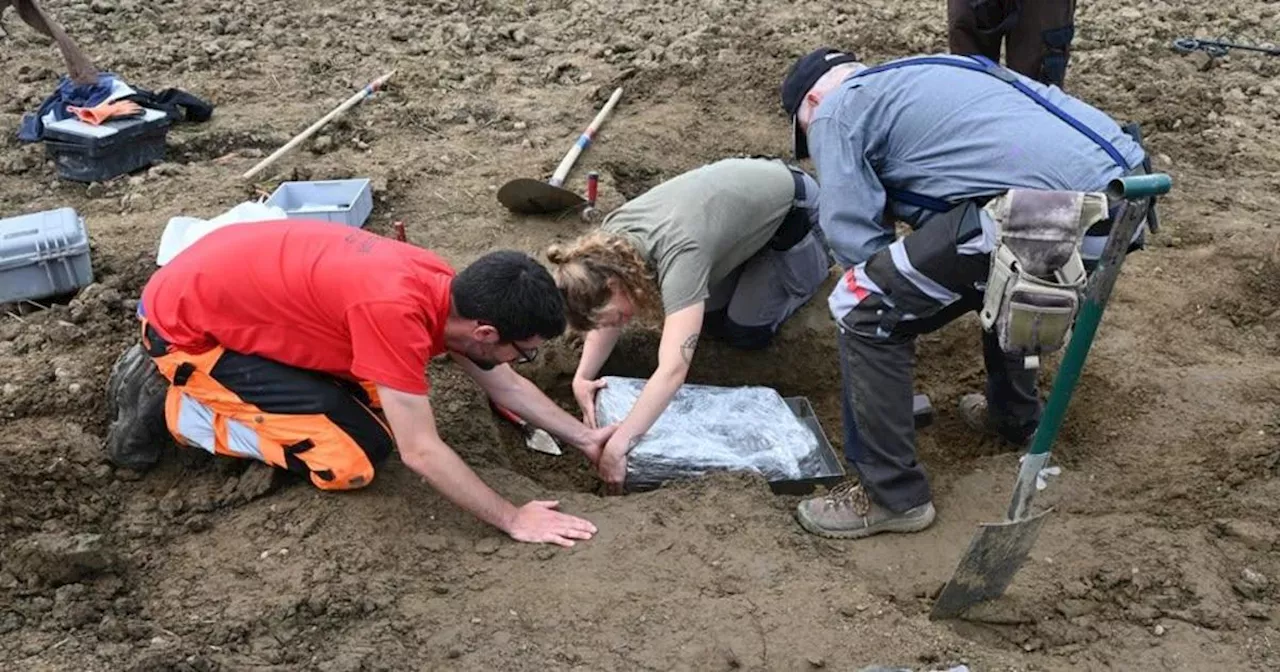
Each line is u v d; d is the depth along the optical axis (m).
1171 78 7.28
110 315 4.41
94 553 3.21
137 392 3.58
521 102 6.72
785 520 3.58
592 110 6.66
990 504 3.82
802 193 4.25
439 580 3.27
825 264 4.59
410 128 6.33
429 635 3.09
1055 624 3.32
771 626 3.11
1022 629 3.33
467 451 3.85
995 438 4.36
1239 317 4.91
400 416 3.16
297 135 6.18
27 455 3.63
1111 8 8.51
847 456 3.65
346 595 3.18
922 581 3.48
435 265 3.28
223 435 3.49
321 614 3.14
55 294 4.54
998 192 3.15
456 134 6.28
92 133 5.53
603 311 3.64
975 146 3.18
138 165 5.79
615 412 4.06
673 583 3.27
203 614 3.13
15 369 4.07
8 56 7.07
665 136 6.37
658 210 3.91
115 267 4.77
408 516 3.46
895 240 3.45
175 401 3.51
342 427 3.40
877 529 3.64
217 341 3.35
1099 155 3.14
